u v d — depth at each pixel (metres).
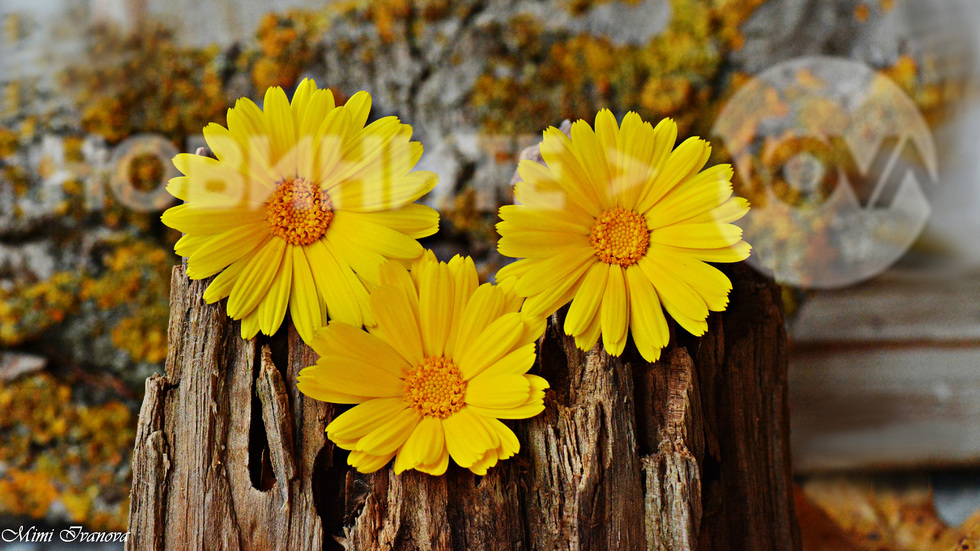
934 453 0.68
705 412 0.60
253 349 0.59
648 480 0.58
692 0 0.68
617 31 0.69
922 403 0.69
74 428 0.74
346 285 0.58
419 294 0.58
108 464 0.74
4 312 0.73
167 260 0.76
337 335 0.58
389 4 0.69
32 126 0.72
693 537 0.58
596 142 0.58
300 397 0.59
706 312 0.58
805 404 0.69
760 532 0.61
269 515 0.58
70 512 0.73
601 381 0.58
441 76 0.69
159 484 0.58
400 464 0.57
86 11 0.70
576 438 0.58
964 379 0.69
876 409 0.68
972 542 0.65
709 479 0.60
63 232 0.74
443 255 0.67
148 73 0.70
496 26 0.69
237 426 0.59
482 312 0.58
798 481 0.68
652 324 0.58
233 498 0.58
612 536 0.58
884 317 0.69
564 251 0.58
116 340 0.75
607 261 0.58
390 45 0.69
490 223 0.67
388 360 0.58
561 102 0.68
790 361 0.69
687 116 0.68
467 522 0.58
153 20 0.69
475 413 0.58
